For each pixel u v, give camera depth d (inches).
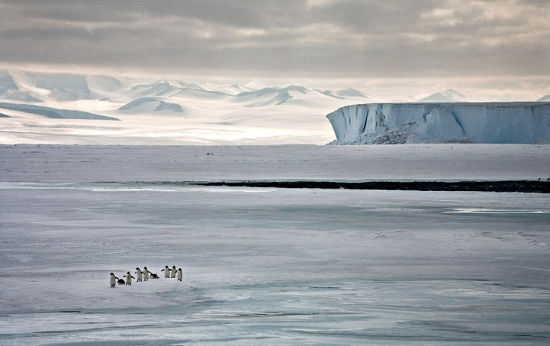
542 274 2014.0
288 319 1524.4
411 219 3326.8
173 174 6830.7
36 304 1647.4
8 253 2316.7
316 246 2496.3
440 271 2055.9
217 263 2165.4
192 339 1362.0
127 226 3029.0
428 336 1395.2
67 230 2881.4
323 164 7844.5
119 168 7396.7
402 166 7509.8
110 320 1509.6
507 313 1583.4
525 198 4495.6
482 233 2834.6
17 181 6087.6
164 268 2031.3
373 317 1545.3
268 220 3297.2
